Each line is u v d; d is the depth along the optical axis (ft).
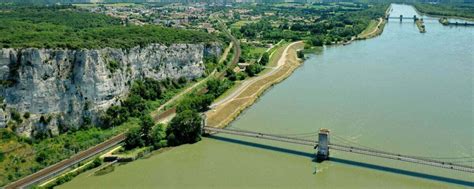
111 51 646.33
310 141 532.73
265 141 563.48
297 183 454.40
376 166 486.79
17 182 459.73
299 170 482.69
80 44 602.44
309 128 593.83
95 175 480.23
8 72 529.86
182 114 569.64
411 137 552.41
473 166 467.11
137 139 544.21
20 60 536.42
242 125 622.95
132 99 649.20
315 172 476.54
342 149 504.43
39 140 532.73
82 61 584.81
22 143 513.86
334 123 607.37
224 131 581.94
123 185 456.86
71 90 574.15
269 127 606.55
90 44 620.08
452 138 549.13
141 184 458.50
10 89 526.98
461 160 487.20
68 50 579.48
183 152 537.65
